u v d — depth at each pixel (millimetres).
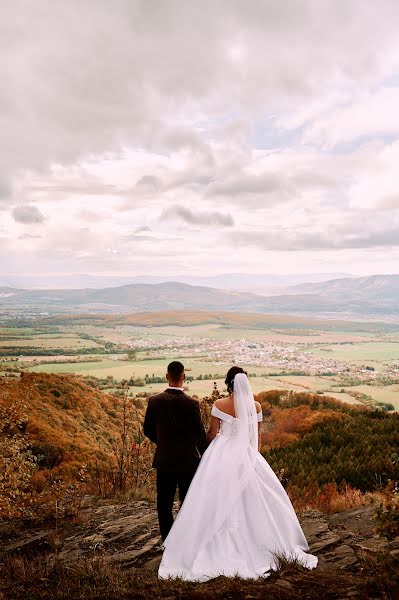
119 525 6406
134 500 8445
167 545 4613
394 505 3959
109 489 9359
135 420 12148
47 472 14656
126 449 10297
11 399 9086
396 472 9258
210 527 4566
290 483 9898
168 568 4422
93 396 31688
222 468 4809
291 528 4785
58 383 31062
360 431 14008
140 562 4984
